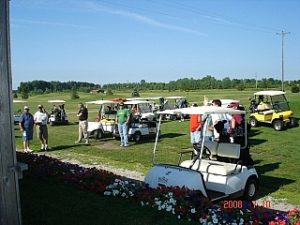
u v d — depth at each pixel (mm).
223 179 6156
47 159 7953
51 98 59594
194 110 6191
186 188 5441
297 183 7852
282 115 17109
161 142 13977
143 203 5422
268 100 18828
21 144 14023
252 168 6770
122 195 5785
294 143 13398
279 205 6383
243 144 6961
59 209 5297
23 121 12125
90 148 12758
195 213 4934
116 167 9508
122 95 58469
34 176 7086
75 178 6535
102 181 6262
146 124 14648
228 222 4598
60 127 20797
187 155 11102
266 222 4547
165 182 5930
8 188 3625
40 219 4922
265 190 7312
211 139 7344
